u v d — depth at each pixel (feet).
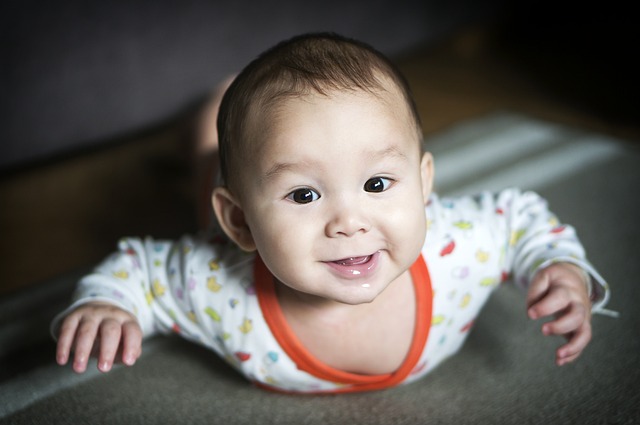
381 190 2.33
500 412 2.84
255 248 2.65
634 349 3.16
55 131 5.19
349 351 2.81
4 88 4.88
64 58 5.08
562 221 4.21
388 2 6.69
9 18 4.78
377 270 2.38
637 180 4.65
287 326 2.75
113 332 2.59
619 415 2.78
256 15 5.91
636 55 7.39
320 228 2.31
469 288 2.90
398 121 2.37
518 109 6.25
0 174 5.08
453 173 4.86
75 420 2.90
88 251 4.43
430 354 2.93
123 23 5.26
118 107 5.43
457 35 7.60
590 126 5.88
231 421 2.87
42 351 3.36
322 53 2.50
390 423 2.82
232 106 2.49
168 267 2.93
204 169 4.15
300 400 2.98
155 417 2.90
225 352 2.93
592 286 2.88
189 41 5.61
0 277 4.18
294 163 2.28
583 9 8.61
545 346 3.22
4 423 2.89
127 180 5.31
